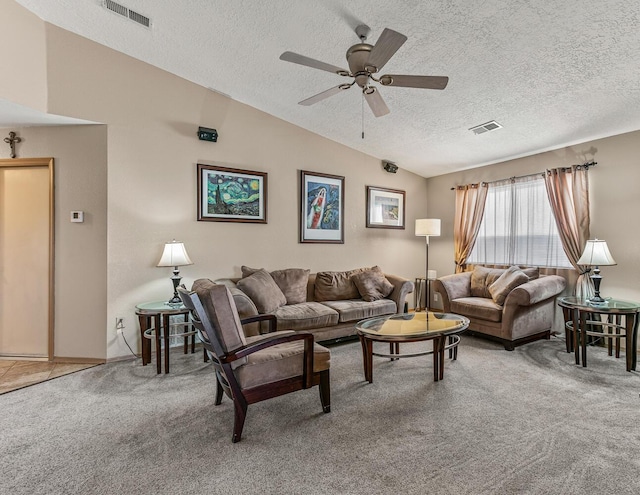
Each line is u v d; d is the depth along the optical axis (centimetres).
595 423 216
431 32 266
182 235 384
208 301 202
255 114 439
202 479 167
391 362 335
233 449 192
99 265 341
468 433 205
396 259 577
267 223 446
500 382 282
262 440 201
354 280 456
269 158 449
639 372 301
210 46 328
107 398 258
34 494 158
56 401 253
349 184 521
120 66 348
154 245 367
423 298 604
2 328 354
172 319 378
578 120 363
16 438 204
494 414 228
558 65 286
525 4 230
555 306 423
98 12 294
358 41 291
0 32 272
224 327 203
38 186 351
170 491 159
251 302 341
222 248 411
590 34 249
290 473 171
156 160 369
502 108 362
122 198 349
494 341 402
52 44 312
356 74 239
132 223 355
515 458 181
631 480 163
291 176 467
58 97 315
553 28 248
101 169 341
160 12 288
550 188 429
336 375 301
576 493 155
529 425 214
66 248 343
